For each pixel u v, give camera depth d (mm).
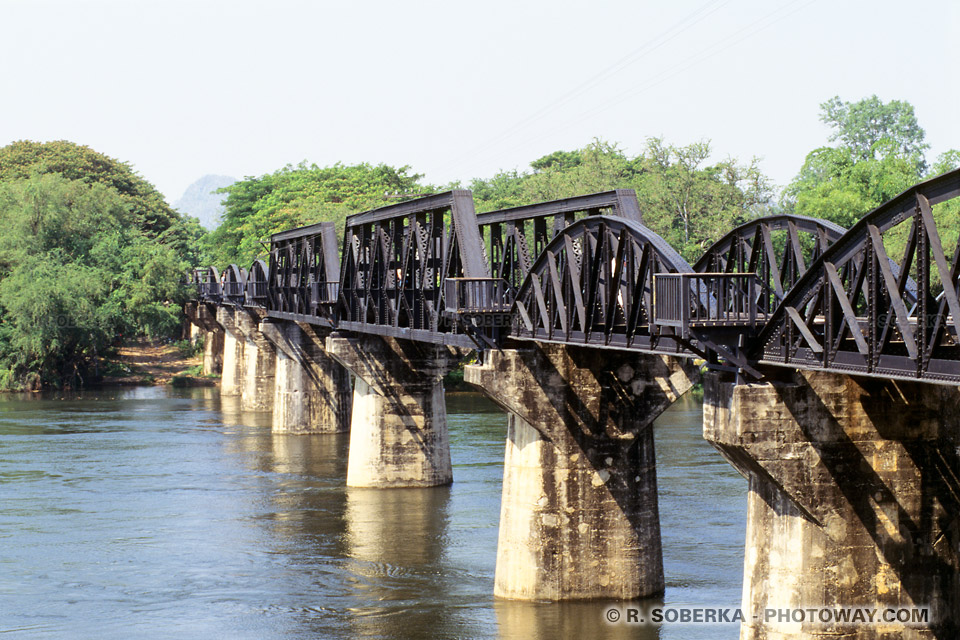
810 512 25500
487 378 35312
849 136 144375
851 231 21359
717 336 25141
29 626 34875
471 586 38406
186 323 149375
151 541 46156
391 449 57844
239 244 166750
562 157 167750
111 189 143250
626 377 36438
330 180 167250
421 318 43500
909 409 25922
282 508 52750
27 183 131875
